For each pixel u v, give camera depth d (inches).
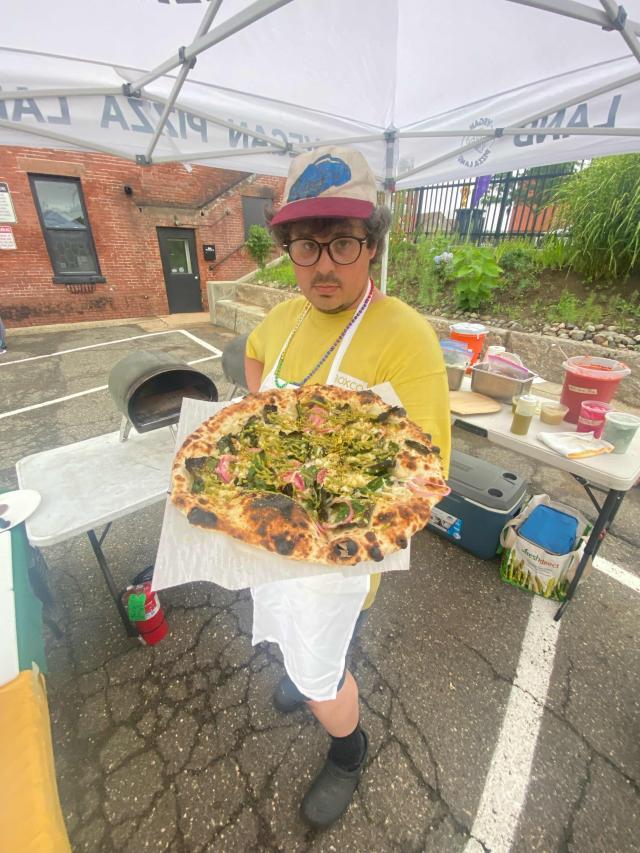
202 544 37.8
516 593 86.2
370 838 51.1
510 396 94.4
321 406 47.8
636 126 81.0
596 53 73.0
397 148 128.8
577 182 184.4
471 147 111.0
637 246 161.2
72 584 89.0
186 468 46.6
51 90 81.7
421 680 69.1
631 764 58.0
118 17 61.3
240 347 116.6
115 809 53.7
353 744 50.3
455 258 203.8
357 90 95.3
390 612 81.7
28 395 198.8
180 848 50.4
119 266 378.6
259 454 48.6
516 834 51.2
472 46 76.2
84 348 285.1
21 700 35.8
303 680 40.3
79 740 61.1
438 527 101.4
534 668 71.1
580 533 85.7
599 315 163.6
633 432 71.7
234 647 75.0
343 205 38.3
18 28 63.6
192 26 64.5
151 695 67.2
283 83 89.9
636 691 67.6
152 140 96.1
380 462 44.6
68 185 342.3
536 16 63.9
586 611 81.8
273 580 34.9
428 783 56.0
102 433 159.5
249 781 56.6
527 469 134.3
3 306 342.3
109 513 66.7
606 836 50.9
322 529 40.8
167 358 90.7
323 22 67.6
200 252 413.1
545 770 57.2
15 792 29.5
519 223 249.3
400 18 70.1
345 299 45.3
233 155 111.4
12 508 66.3
